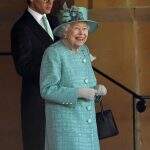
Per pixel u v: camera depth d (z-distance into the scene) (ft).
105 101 66.95
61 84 43.80
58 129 43.52
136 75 67.36
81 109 43.80
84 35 44.65
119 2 67.36
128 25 67.36
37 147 51.90
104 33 67.31
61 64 43.96
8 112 69.41
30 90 51.62
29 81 51.62
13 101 69.36
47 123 44.29
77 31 44.34
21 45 51.37
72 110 43.62
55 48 44.32
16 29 52.42
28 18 52.95
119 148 66.90
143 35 67.46
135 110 66.08
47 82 43.34
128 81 67.36
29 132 52.26
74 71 44.19
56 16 57.31
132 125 66.80
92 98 43.37
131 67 67.41
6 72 69.36
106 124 49.26
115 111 66.95
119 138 66.90
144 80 67.31
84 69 44.86
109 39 67.31
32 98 51.57
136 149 66.54
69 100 42.98
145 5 67.31
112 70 67.36
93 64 67.41
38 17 53.31
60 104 43.57
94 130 44.50
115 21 67.31
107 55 67.36
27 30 51.98
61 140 43.47
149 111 66.44
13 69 69.36
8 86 69.31
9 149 69.15
